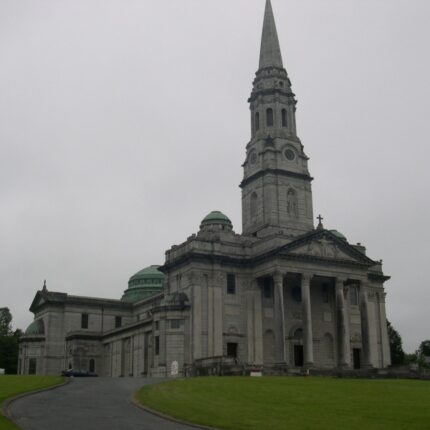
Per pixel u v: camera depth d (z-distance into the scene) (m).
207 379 59.38
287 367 78.88
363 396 45.81
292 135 102.94
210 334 87.94
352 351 97.69
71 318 123.12
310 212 100.38
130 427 32.03
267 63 106.44
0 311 161.75
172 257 96.25
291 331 92.06
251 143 103.62
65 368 119.19
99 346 118.38
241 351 89.56
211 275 90.31
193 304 88.38
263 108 103.88
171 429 31.66
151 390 49.34
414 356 160.50
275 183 98.56
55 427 31.47
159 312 89.94
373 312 102.94
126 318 127.62
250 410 38.16
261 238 93.88
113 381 59.44
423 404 41.31
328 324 95.38
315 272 89.00
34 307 130.75
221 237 93.94
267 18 109.31
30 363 120.81
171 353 87.50
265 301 92.56
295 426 32.47
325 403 41.59
